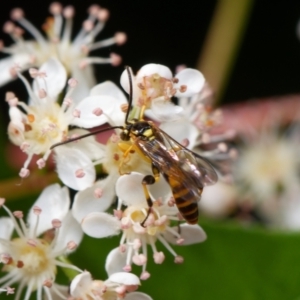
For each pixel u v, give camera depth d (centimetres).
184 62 15
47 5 15
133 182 10
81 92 11
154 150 10
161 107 11
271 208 15
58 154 11
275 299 12
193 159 10
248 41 16
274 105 15
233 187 15
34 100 11
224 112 15
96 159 11
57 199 10
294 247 12
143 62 15
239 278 12
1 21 15
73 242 10
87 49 12
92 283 10
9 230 11
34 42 12
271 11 16
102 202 10
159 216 11
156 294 12
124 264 10
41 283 11
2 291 11
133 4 15
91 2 15
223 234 12
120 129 11
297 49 15
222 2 14
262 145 15
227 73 14
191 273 12
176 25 15
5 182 12
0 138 13
